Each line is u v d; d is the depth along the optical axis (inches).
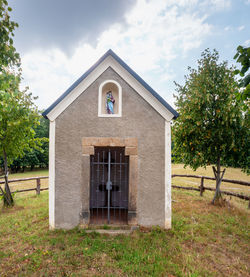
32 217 201.8
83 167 168.4
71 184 168.4
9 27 118.4
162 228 167.9
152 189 169.9
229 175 567.5
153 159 171.0
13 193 262.7
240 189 380.2
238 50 85.1
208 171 689.6
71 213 167.5
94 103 172.6
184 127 239.8
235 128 220.2
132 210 167.5
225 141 228.1
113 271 113.1
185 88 257.0
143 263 119.8
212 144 237.1
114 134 171.6
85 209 166.7
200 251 136.6
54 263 119.2
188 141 247.4
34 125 270.5
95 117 171.9
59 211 167.5
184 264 119.1
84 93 172.7
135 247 136.6
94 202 244.7
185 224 178.5
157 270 112.0
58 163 168.7
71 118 171.0
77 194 168.4
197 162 245.0
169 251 132.9
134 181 169.0
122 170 246.8
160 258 123.0
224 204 235.1
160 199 169.6
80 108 171.8
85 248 134.7
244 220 191.6
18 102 241.9
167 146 170.9
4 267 117.3
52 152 168.2
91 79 172.9
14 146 254.2
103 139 170.2
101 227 166.7
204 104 230.8
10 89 124.4
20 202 269.7
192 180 508.4
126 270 112.8
